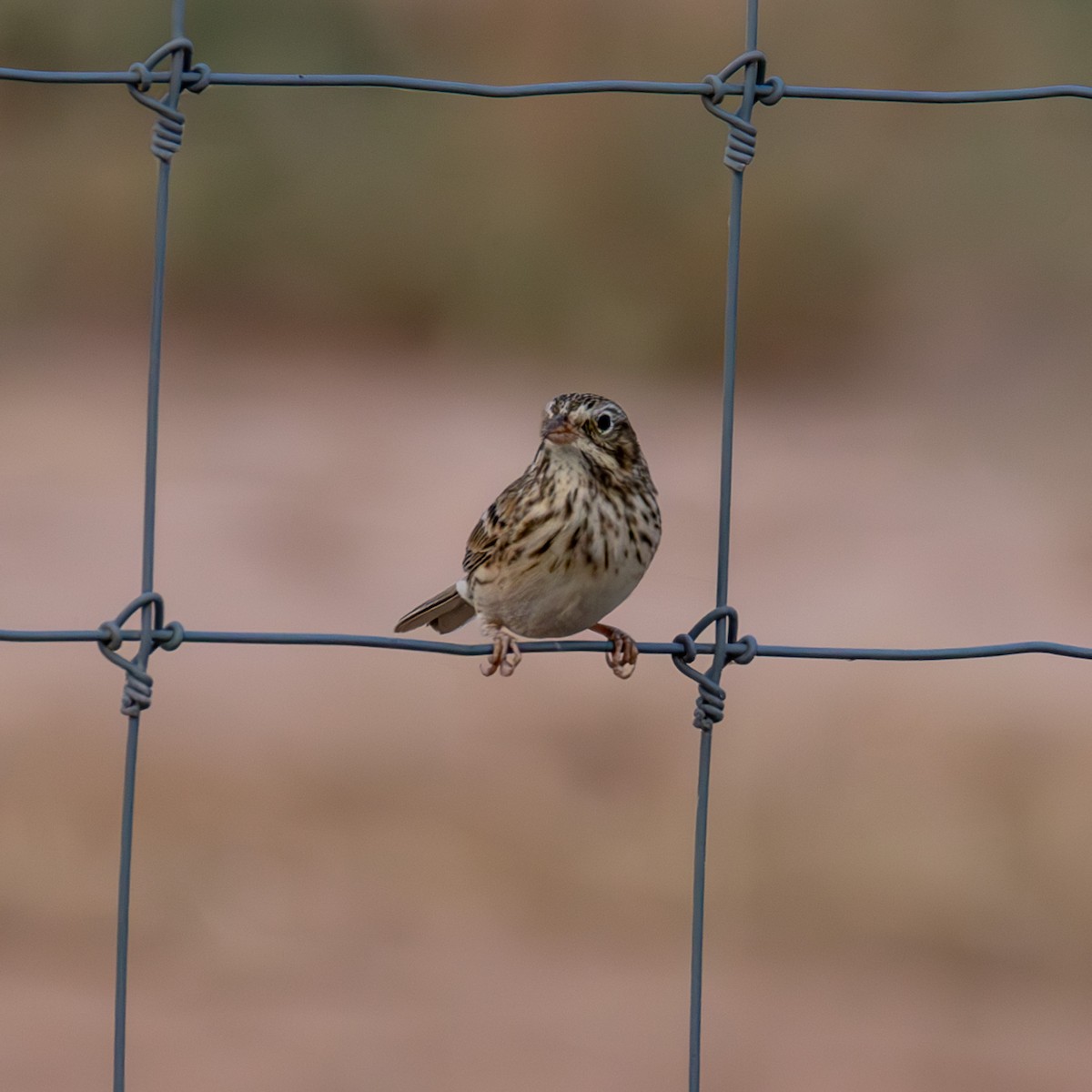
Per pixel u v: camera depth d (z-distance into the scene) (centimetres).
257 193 2642
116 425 2184
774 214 2542
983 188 2598
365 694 1406
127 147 2723
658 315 2514
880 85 2647
